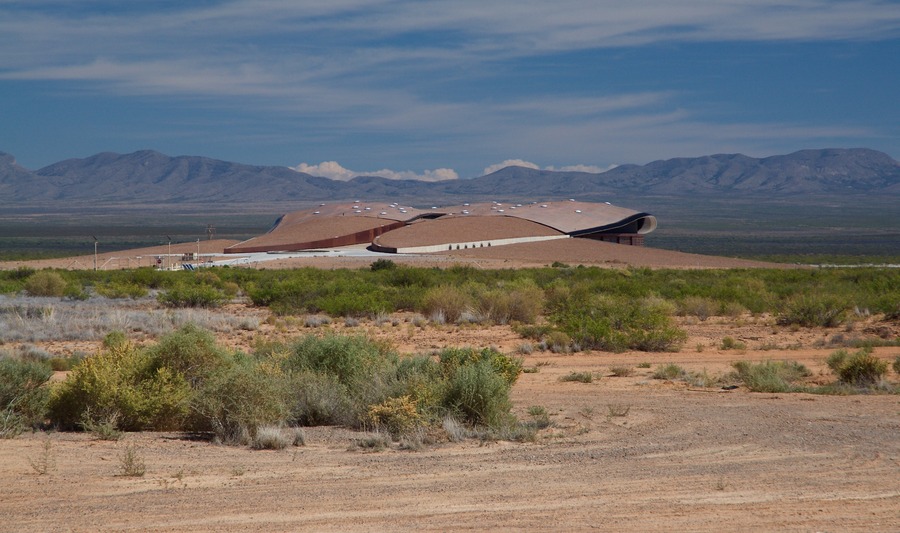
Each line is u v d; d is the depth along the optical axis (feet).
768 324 131.85
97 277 258.98
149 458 43.68
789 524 31.32
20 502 34.65
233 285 218.18
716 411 58.75
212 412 50.67
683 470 40.52
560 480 38.73
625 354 98.22
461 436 49.57
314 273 282.15
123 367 55.26
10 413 51.01
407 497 35.76
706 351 100.58
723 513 32.83
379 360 63.21
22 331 113.91
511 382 66.39
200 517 32.65
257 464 42.57
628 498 35.27
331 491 36.83
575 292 165.07
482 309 138.62
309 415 55.52
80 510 33.55
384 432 50.47
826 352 98.22
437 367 61.36
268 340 100.99
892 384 71.97
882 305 141.69
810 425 52.49
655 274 310.24
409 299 159.94
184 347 56.75
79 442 47.52
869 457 42.98
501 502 34.81
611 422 54.95
